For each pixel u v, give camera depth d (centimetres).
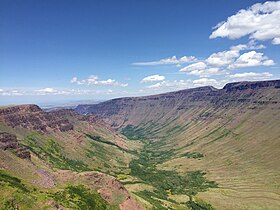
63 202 17862
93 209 19200
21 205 15338
